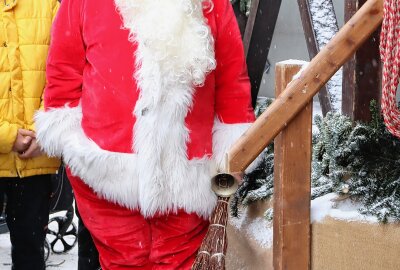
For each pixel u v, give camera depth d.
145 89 3.71
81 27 3.95
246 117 3.95
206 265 3.58
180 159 3.77
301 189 3.40
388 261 3.37
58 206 5.60
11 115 4.44
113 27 3.79
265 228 3.85
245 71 3.97
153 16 3.71
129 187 3.79
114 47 3.78
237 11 5.66
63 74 4.00
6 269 6.15
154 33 3.70
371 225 3.38
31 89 4.46
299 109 3.32
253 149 3.34
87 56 3.92
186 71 3.73
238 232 4.09
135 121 3.75
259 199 3.98
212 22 3.86
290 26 8.23
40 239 4.66
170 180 3.77
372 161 3.67
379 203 3.44
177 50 3.71
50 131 3.98
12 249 4.70
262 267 3.78
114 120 3.78
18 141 4.43
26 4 4.47
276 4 5.04
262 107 4.91
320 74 3.28
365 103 4.02
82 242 4.67
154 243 3.91
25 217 4.60
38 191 4.61
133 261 3.94
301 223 3.41
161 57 3.70
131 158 3.77
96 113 3.83
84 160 3.82
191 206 3.81
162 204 3.78
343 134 3.79
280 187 3.40
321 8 4.66
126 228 3.91
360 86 4.00
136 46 3.75
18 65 4.44
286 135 3.37
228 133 3.90
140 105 3.73
